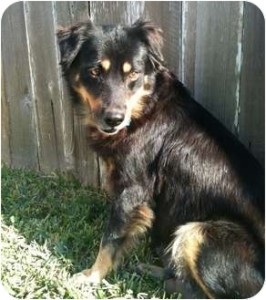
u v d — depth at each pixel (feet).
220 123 2.44
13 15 3.06
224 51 2.53
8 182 3.18
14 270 2.38
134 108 2.35
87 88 2.35
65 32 2.41
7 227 2.69
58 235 2.62
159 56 2.36
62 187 3.13
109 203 2.94
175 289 2.29
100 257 2.40
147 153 2.39
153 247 2.61
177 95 2.42
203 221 2.30
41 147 3.33
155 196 2.44
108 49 2.30
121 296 2.28
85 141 3.09
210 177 2.30
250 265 2.16
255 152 2.58
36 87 3.18
